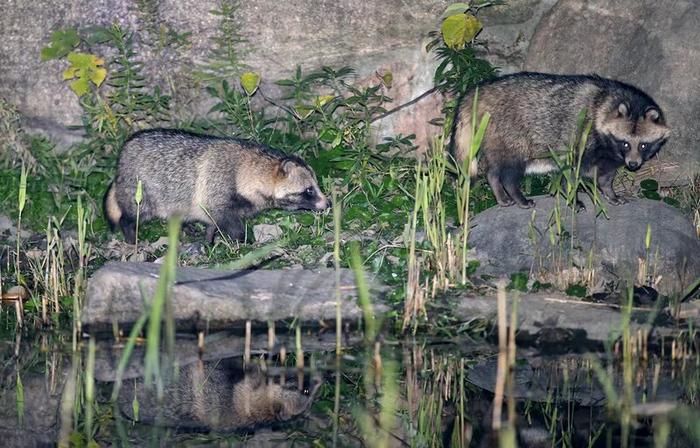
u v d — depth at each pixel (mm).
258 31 11734
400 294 8625
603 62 11336
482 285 8883
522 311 8320
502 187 10438
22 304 9133
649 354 7820
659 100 11008
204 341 8242
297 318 8305
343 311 8516
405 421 6500
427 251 9062
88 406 6629
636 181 11039
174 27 11758
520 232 9500
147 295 8461
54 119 11953
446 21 11156
